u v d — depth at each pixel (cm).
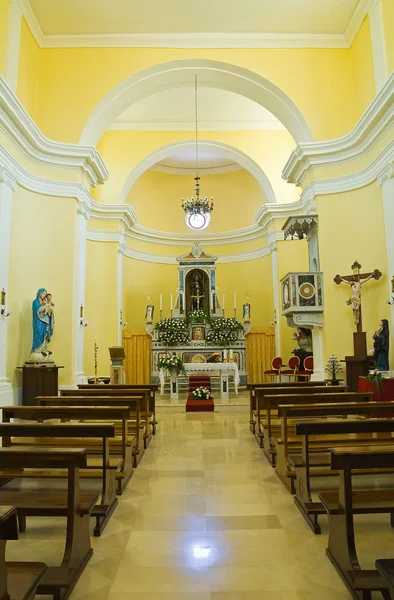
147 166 1455
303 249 1409
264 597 264
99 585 279
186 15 945
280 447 493
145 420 671
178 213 1769
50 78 995
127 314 1574
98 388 752
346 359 843
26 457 281
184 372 1261
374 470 358
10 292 852
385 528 355
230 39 1004
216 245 1739
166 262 1725
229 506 414
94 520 385
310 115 998
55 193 955
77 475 295
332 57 1013
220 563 306
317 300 959
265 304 1602
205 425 838
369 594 251
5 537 192
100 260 1391
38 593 255
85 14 934
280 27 984
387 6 835
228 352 1428
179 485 478
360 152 931
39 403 549
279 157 1427
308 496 382
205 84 1091
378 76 868
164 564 305
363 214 934
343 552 284
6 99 747
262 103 1077
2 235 795
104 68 1003
